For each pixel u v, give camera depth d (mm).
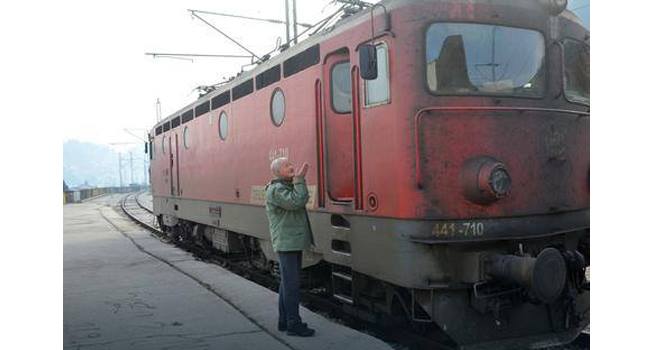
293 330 5707
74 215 27812
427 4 5582
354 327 7117
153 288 8234
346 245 6660
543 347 5816
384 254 5801
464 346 5566
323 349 5332
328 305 7902
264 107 8648
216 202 11086
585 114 6254
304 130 7406
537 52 6031
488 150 5625
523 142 5781
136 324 6340
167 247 13344
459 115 5555
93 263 10844
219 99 10773
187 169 13281
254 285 8125
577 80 6445
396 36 5617
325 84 6855
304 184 5684
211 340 5680
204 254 13422
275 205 5641
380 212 5836
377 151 5871
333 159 6844
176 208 14531
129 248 13273
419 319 5855
